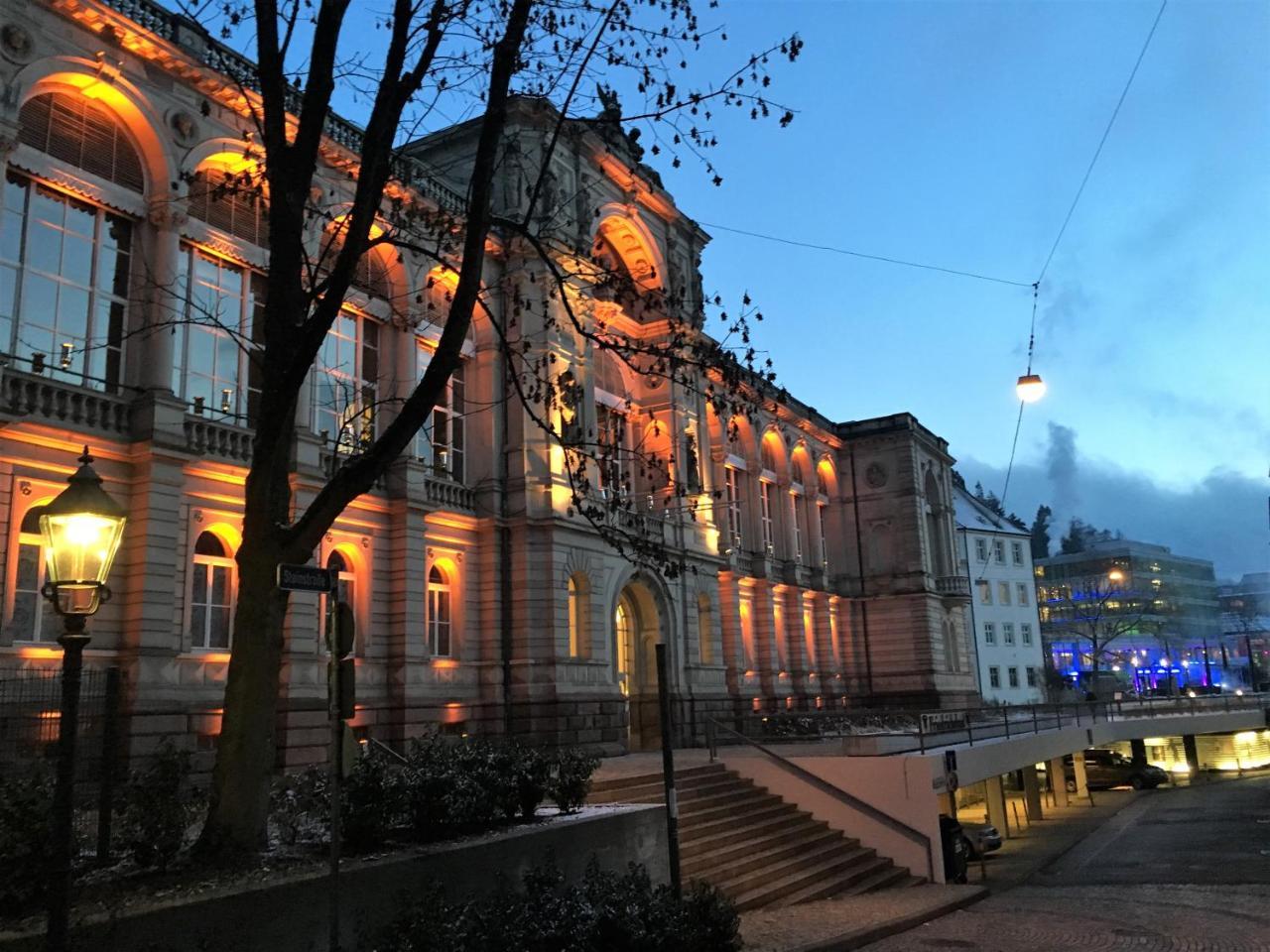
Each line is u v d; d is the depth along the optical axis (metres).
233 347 22.20
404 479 25.34
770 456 48.38
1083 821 34.84
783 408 47.75
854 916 16.62
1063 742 36.03
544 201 29.58
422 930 9.25
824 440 53.31
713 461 40.75
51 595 7.27
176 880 9.08
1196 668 111.81
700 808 20.69
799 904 18.03
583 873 12.61
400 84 11.51
